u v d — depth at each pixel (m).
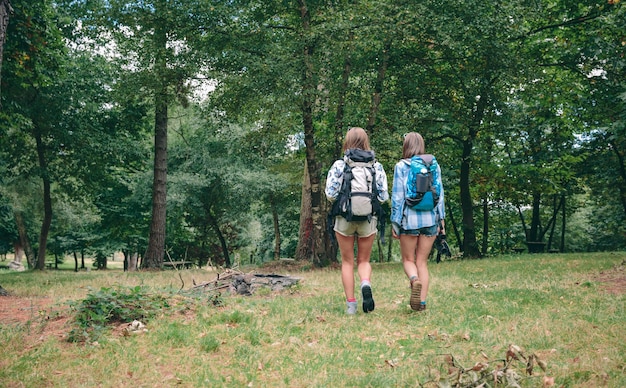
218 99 15.51
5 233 36.91
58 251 39.62
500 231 30.44
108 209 29.41
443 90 15.71
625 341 3.76
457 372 2.88
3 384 3.13
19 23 11.17
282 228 34.78
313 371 3.32
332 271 12.12
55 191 23.55
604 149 21.23
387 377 3.13
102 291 5.02
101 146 19.09
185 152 26.97
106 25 14.67
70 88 17.36
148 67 14.85
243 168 26.31
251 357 3.63
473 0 12.45
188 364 3.53
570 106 16.97
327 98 14.09
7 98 13.72
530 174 18.17
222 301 5.69
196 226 32.22
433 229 5.15
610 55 13.48
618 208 26.03
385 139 13.34
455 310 5.19
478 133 17.62
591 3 14.32
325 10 13.41
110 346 3.97
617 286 6.58
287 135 15.84
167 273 13.79
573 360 3.34
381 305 5.81
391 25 12.21
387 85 15.55
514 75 14.30
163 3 13.09
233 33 13.31
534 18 14.14
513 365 3.17
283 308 5.39
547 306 5.27
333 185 4.93
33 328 4.67
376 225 5.11
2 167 20.89
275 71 12.59
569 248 33.34
